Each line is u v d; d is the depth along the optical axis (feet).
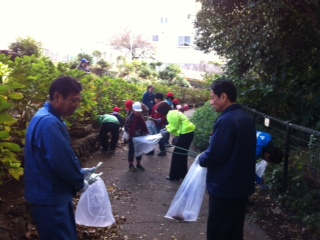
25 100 16.78
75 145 23.11
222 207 10.19
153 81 76.48
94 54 78.74
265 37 21.97
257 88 25.44
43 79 17.40
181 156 20.88
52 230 8.27
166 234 14.08
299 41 23.34
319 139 15.42
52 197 8.18
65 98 8.48
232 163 9.84
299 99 24.58
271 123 21.61
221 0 25.57
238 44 25.50
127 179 21.03
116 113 28.50
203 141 26.68
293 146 17.01
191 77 99.25
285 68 24.07
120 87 37.73
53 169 7.95
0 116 11.68
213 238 10.55
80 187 8.63
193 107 64.49
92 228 14.07
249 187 10.15
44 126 8.04
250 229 14.48
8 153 12.42
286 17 22.66
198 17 31.12
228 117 9.90
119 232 14.10
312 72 25.27
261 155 13.96
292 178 16.49
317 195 15.31
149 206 17.01
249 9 22.63
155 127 26.91
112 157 25.58
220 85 10.23
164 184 20.39
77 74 26.89
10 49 53.78
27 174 8.34
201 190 12.61
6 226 11.73
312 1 21.47
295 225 14.61
